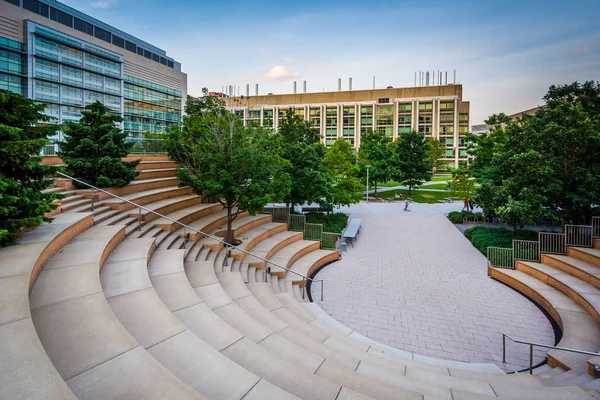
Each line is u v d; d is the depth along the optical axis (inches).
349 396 181.2
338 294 525.7
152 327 212.8
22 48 1840.6
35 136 307.9
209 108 961.5
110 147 573.6
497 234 803.4
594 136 633.0
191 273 384.8
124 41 2551.7
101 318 195.6
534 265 573.3
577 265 527.2
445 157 3737.7
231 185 556.7
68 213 410.6
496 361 353.4
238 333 235.9
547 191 650.2
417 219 1147.9
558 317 428.8
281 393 159.5
